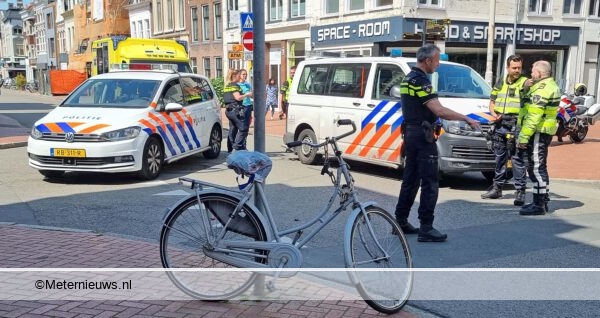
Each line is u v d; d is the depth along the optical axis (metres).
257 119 4.30
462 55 20.89
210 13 33.03
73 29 57.41
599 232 6.30
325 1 23.19
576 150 13.03
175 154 9.88
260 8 4.18
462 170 8.45
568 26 22.84
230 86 11.21
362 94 9.64
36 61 78.00
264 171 4.10
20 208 7.17
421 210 5.83
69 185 8.70
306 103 10.76
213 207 4.03
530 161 7.17
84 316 3.79
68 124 8.60
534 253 5.52
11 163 10.88
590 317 4.03
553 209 7.47
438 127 5.79
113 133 8.52
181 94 10.48
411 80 5.59
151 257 5.02
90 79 10.12
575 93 15.11
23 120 21.19
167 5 38.41
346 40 21.86
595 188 9.03
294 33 25.12
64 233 5.80
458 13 20.25
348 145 9.86
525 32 21.95
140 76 10.12
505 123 7.75
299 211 7.04
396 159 8.98
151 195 7.98
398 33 19.38
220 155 12.42
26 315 3.78
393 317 3.92
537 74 6.92
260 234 3.98
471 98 9.09
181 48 20.22
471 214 7.13
